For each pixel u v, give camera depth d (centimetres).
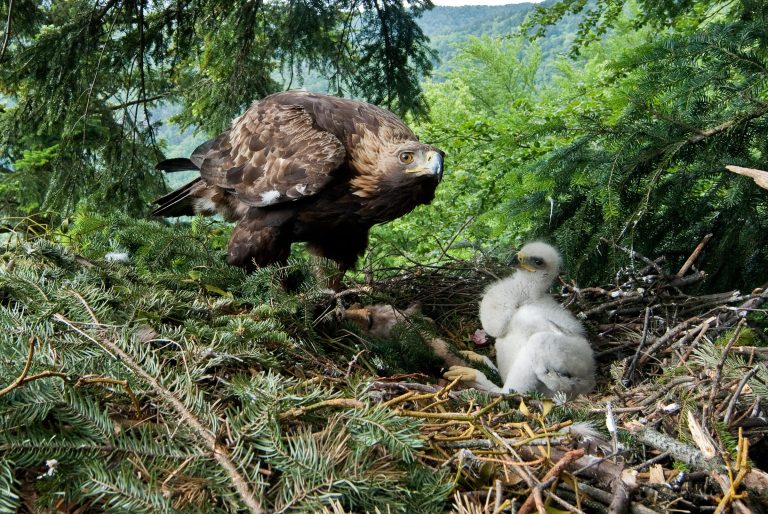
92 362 234
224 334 288
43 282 302
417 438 218
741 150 483
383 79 809
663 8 709
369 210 466
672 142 482
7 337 248
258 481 194
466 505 206
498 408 288
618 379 360
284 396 226
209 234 520
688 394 297
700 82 482
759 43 483
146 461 204
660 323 434
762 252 491
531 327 402
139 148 782
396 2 773
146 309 312
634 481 220
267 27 769
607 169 490
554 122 522
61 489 191
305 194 454
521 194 531
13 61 709
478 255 602
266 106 501
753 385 273
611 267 497
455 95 2002
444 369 425
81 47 710
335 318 414
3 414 200
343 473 196
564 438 243
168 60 783
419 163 446
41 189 956
